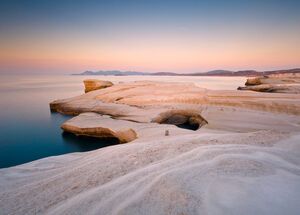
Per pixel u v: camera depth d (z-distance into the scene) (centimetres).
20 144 2092
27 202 526
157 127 1817
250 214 304
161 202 370
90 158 836
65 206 441
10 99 5231
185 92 3475
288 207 319
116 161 689
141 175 513
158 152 699
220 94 3172
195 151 627
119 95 3562
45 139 2189
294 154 574
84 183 561
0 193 631
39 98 5412
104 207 396
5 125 2788
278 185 391
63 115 3362
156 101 3139
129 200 398
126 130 1800
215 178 426
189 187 396
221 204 334
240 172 451
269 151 595
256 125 1728
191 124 2420
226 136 838
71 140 2092
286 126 1662
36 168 870
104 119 2344
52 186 599
